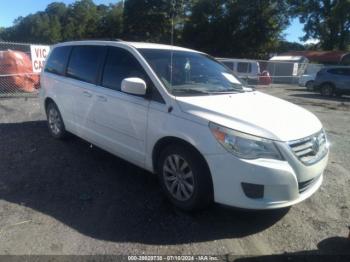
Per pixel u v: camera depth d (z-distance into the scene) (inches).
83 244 137.8
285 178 143.9
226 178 145.5
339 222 164.1
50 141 257.3
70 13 3521.2
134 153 186.2
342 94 800.3
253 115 155.9
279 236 150.3
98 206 167.0
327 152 168.7
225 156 144.6
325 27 2133.4
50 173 201.6
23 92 502.9
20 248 133.4
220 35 2085.4
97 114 207.3
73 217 156.6
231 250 139.4
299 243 146.2
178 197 164.4
